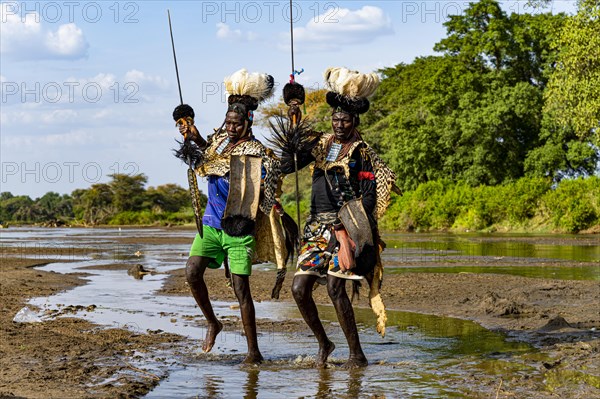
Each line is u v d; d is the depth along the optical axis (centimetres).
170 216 11219
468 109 5666
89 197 12150
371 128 6781
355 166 791
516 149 5678
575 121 3494
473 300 1257
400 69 7394
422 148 5878
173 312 1178
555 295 1348
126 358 808
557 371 730
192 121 832
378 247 794
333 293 775
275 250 811
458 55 6016
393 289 1447
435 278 1662
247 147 798
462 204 5606
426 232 5344
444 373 732
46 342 895
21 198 15375
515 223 5234
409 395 646
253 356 789
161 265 2267
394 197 6066
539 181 5225
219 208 803
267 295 1392
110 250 3269
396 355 832
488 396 640
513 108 5459
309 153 807
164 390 670
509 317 1098
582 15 3378
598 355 805
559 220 4959
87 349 854
